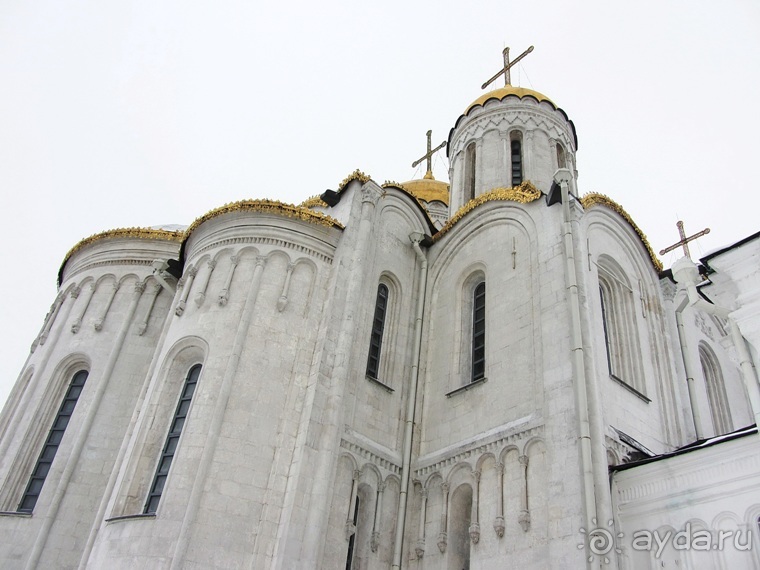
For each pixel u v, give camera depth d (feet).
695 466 44.91
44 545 63.31
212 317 63.05
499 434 56.49
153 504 55.11
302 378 60.85
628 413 57.47
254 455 55.31
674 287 73.51
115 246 84.99
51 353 77.71
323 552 52.90
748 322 36.99
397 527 59.21
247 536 51.80
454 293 72.79
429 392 67.87
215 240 69.31
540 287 61.67
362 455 59.93
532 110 94.84
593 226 67.82
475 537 53.83
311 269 67.46
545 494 50.42
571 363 54.08
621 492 48.32
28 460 70.33
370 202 73.61
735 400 79.15
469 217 75.56
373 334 69.51
